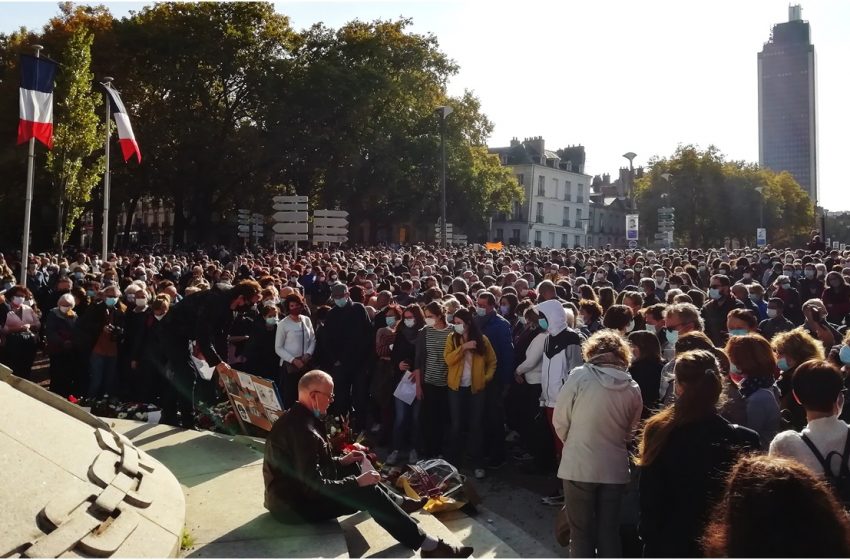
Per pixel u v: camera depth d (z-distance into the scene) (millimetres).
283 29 40594
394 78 41969
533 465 7387
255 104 39656
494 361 7219
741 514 2047
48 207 33562
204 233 41906
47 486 3848
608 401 4094
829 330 7707
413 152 42312
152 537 4012
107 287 9492
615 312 6520
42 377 11320
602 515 4094
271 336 8805
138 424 7488
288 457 4727
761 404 4250
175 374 7516
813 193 176500
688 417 3498
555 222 78875
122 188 38438
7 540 3322
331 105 38406
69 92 22828
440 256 23828
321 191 42406
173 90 36156
